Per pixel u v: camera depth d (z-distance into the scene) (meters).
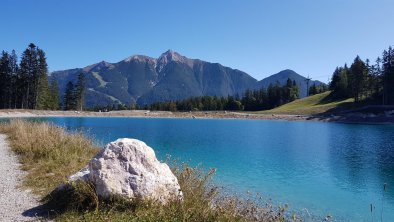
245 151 28.84
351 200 14.65
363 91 105.56
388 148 31.75
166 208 7.71
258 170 20.59
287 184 17.11
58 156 14.72
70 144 17.58
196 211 7.41
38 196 9.42
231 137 41.25
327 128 59.84
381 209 13.45
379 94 104.56
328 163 23.56
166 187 8.58
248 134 46.34
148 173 8.61
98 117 104.12
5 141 23.23
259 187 16.12
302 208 13.17
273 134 46.66
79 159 14.77
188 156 25.53
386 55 100.00
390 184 17.58
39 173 12.20
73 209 7.97
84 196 8.09
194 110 153.38
